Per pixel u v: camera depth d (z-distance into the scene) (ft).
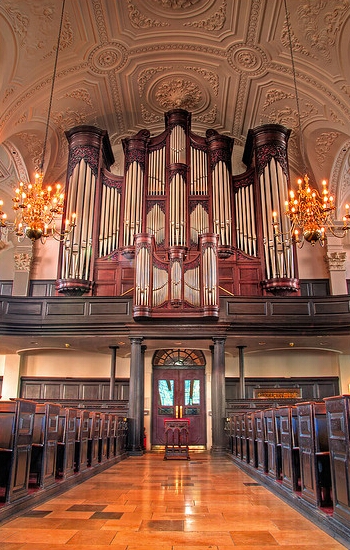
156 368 50.29
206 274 39.04
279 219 44.32
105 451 28.60
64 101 45.37
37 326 39.99
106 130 51.31
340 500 11.93
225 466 29.19
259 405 38.04
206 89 48.37
